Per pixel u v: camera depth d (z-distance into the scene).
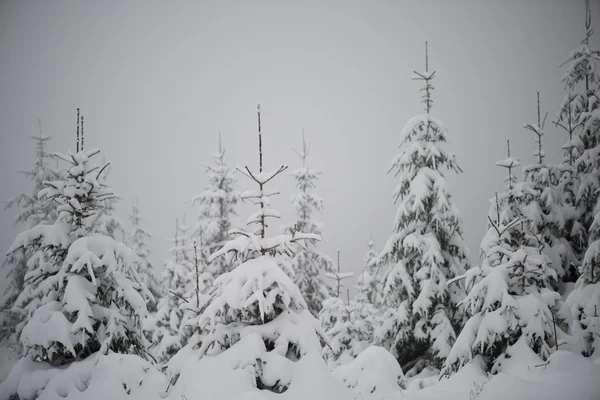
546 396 8.09
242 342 8.66
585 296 14.06
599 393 7.98
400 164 18.19
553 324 10.99
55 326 8.97
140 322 10.81
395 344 17.38
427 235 17.55
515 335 11.14
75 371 8.84
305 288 23.94
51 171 29.28
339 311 18.89
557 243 17.38
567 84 20.53
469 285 12.69
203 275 22.77
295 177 25.67
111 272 9.62
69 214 10.46
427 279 16.86
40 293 10.14
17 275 27.25
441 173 18.19
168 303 23.20
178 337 21.30
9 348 24.52
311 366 8.42
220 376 8.20
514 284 11.59
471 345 11.35
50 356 9.21
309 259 24.44
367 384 12.16
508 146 17.50
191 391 8.15
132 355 9.52
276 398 7.95
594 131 18.25
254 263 9.18
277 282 8.84
